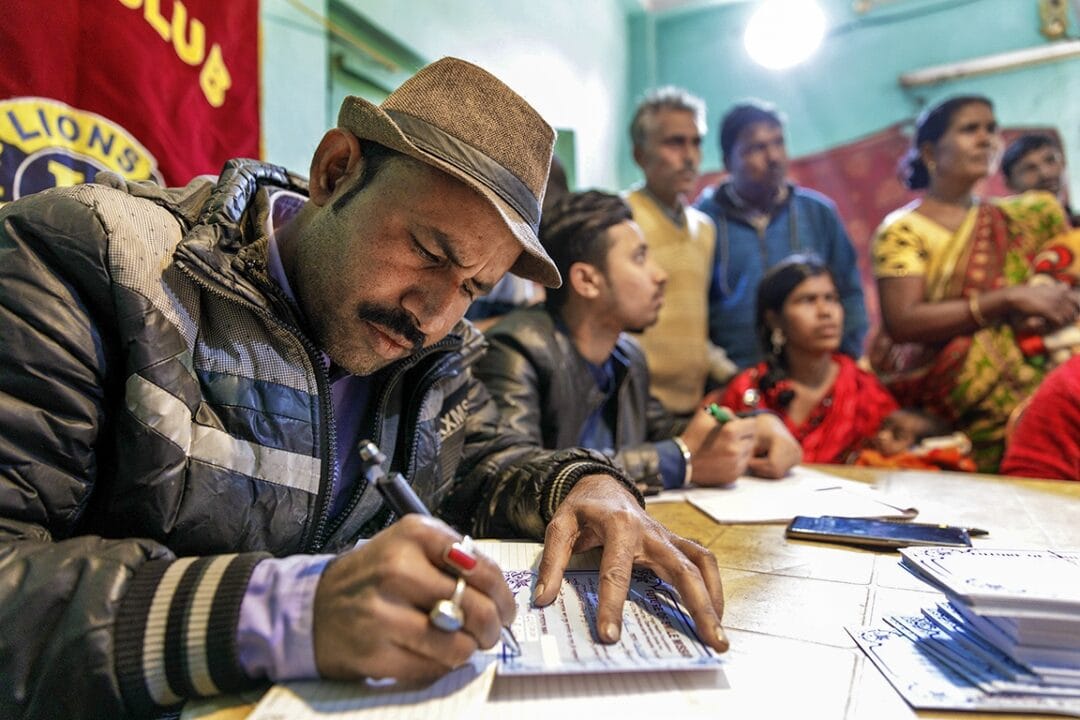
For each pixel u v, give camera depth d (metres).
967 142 2.49
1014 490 1.29
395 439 0.92
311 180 0.76
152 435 0.65
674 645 0.57
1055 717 0.49
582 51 3.65
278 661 0.51
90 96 1.27
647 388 1.72
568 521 0.76
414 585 0.50
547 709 0.49
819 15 3.34
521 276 0.85
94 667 0.51
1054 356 2.27
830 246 2.77
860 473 1.48
